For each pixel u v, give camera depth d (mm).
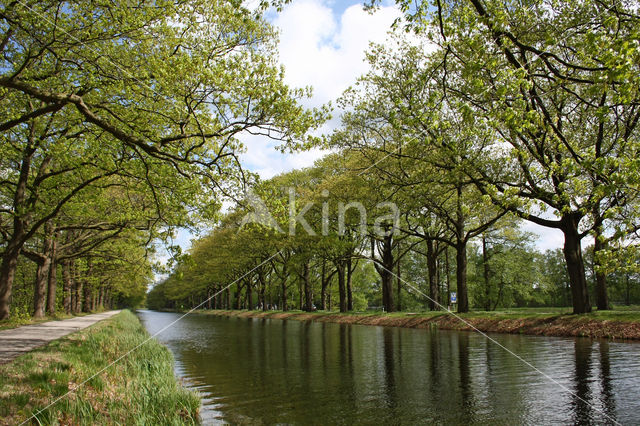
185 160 10273
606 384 7898
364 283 64500
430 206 22922
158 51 12250
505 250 44562
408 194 20656
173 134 12750
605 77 6477
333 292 64625
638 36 5969
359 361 12102
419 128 15586
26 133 16766
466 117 7379
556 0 12742
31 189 18062
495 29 8242
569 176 8953
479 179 17953
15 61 13758
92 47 11930
